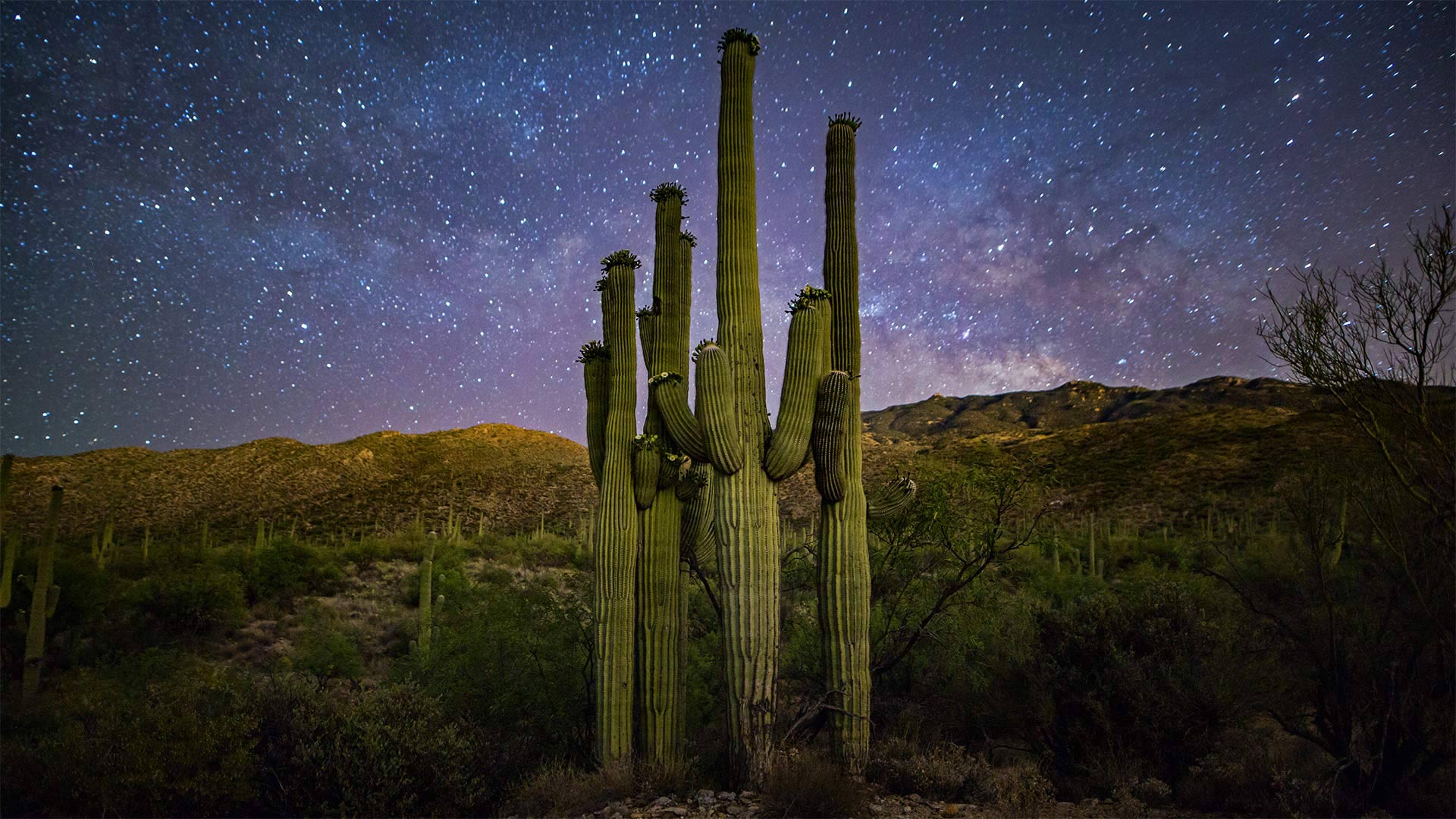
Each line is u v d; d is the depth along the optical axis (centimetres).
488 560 2769
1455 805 594
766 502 701
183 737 638
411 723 689
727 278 735
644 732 724
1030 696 811
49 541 1070
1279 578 919
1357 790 645
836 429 706
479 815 681
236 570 1884
